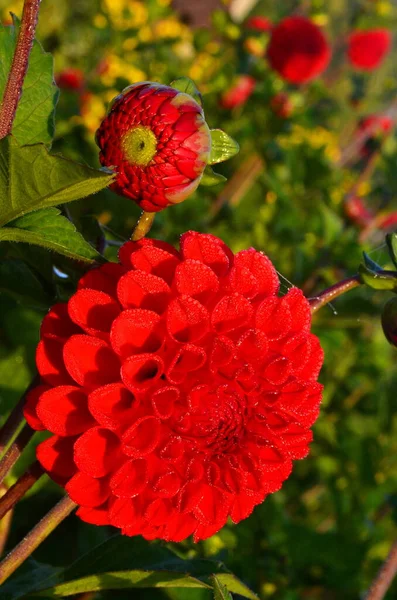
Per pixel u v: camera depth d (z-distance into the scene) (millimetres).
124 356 389
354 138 1295
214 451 401
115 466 393
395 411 895
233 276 399
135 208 668
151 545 459
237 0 1438
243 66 1081
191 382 397
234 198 1022
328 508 935
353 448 862
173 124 401
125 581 445
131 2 1205
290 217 960
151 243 409
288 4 1646
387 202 1036
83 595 529
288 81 1057
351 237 821
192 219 847
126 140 402
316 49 967
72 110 1014
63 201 389
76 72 1091
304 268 820
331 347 829
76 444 385
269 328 402
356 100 1403
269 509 707
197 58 1149
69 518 727
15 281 469
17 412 427
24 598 451
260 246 964
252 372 394
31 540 421
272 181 928
